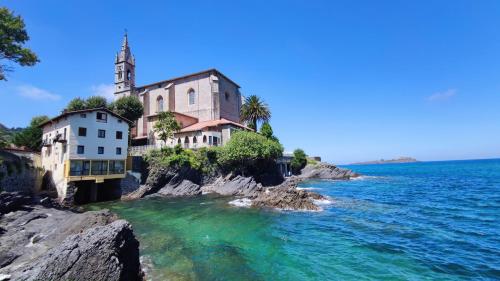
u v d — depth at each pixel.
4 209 21.84
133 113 57.94
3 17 25.12
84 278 10.30
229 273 13.38
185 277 12.89
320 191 50.03
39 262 11.18
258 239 19.16
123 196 40.97
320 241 18.55
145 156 45.59
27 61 27.05
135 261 12.63
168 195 43.34
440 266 14.10
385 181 73.62
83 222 16.98
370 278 12.73
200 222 24.66
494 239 18.59
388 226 22.61
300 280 12.56
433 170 135.25
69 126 35.88
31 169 36.78
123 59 75.56
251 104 70.44
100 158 38.41
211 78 70.94
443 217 25.95
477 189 48.69
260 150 51.59
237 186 44.34
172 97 75.44
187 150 49.81
